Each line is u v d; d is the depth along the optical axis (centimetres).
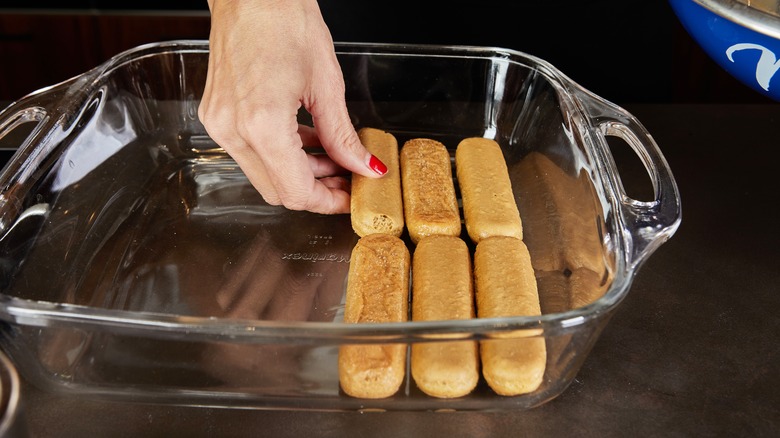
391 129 125
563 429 82
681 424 83
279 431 81
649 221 87
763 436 82
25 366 81
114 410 83
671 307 97
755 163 123
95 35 198
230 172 118
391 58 118
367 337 72
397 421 82
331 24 151
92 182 109
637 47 150
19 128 126
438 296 88
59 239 101
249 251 104
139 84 116
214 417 82
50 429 81
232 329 72
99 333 75
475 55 117
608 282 85
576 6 145
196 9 195
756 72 90
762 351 92
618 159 123
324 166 114
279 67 94
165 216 110
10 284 92
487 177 109
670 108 135
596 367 89
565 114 108
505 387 80
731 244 107
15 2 192
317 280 100
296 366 78
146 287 98
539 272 99
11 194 94
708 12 89
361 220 103
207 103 98
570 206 104
